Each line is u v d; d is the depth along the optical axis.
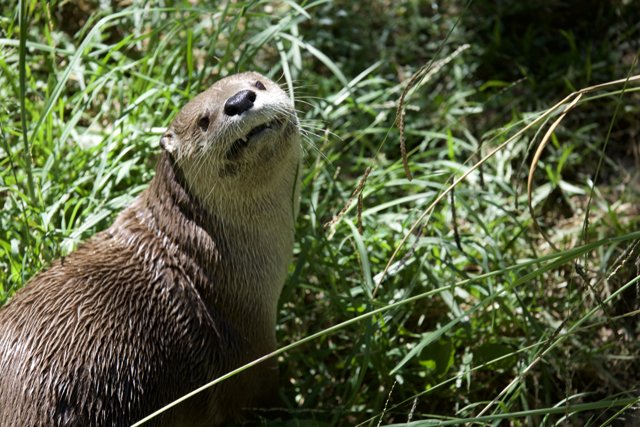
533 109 9.47
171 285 6.23
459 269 7.64
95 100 8.54
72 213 7.08
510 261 7.63
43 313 5.83
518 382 6.18
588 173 9.05
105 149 7.29
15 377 5.62
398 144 9.16
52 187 7.23
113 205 7.10
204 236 6.35
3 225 7.10
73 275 6.07
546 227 8.57
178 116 6.34
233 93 6.04
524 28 10.24
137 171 7.65
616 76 9.48
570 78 9.47
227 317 6.39
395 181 7.91
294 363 7.32
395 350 7.09
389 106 7.92
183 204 6.38
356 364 7.03
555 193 8.80
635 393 6.99
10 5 8.60
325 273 7.39
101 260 6.24
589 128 9.05
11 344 5.74
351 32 10.03
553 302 7.70
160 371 6.00
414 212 7.70
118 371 5.80
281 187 6.47
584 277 5.59
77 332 5.78
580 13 10.20
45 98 7.74
